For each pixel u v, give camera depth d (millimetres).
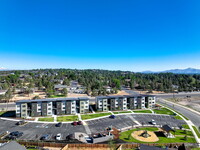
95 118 63438
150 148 32156
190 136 47750
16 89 125625
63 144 37938
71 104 69812
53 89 121000
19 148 29578
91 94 113062
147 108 82812
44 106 66125
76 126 53688
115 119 62750
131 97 81688
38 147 36969
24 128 50438
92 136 45531
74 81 193375
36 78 176125
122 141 42688
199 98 112812
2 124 53625
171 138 45812
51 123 56125
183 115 70625
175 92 137625
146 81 176000
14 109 72812
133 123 58469
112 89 134625
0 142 39531
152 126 55844
